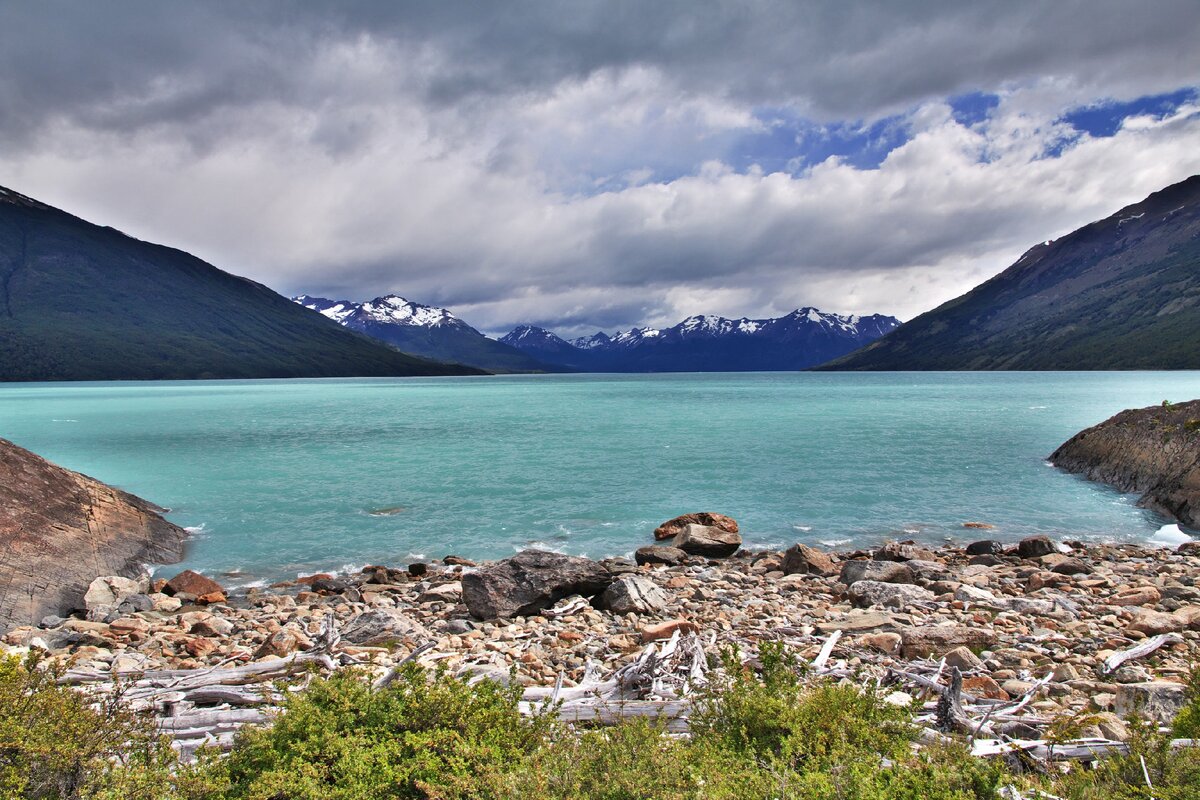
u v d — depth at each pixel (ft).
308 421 292.61
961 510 114.42
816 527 104.01
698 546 88.58
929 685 32.63
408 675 27.55
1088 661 41.34
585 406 393.09
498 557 89.40
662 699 31.94
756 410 338.75
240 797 21.45
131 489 133.90
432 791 21.04
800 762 23.76
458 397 529.45
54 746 20.34
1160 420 132.36
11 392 632.79
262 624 57.52
